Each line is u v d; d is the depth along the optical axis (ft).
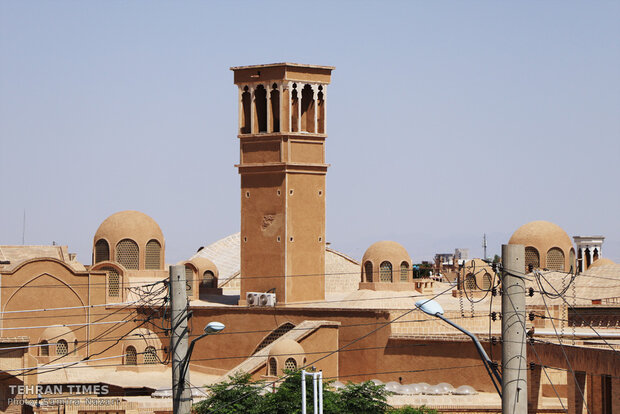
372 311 208.44
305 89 233.14
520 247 91.25
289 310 220.43
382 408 161.99
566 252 269.44
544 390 187.73
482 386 193.26
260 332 224.12
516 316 90.74
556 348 165.68
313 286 227.40
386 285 226.17
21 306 233.96
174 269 97.25
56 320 235.81
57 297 236.84
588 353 153.69
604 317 226.79
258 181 228.63
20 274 234.17
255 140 229.04
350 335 211.41
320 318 215.72
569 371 160.56
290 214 224.94
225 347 229.04
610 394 164.04
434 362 198.90
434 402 181.78
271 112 228.22
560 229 271.69
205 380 222.48
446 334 203.62
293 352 196.65
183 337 96.78
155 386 214.07
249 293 225.76
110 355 236.22
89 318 236.63
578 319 227.40
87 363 233.14
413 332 206.69
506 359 90.63
